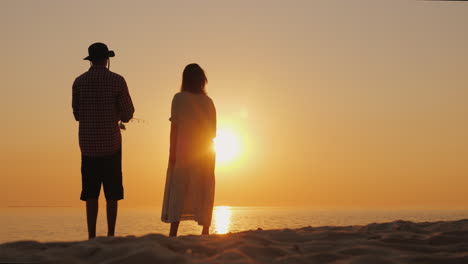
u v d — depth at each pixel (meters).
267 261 2.63
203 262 2.39
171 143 4.63
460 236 3.54
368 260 2.61
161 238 3.17
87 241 3.07
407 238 3.40
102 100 4.32
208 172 4.65
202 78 4.74
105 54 4.43
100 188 4.39
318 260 2.69
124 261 2.40
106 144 4.31
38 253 2.61
